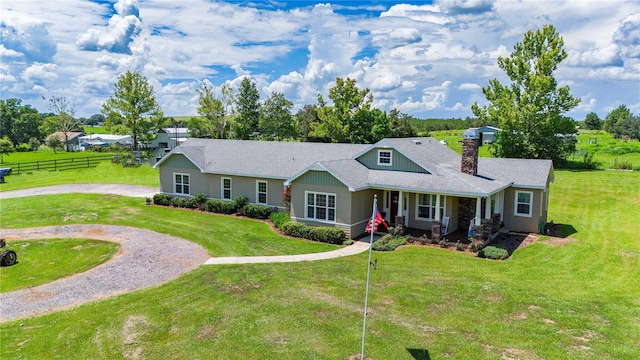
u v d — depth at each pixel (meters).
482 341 11.08
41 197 33.53
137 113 67.44
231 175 28.94
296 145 30.42
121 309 13.52
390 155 23.84
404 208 23.38
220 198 29.62
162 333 11.86
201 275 16.52
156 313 13.12
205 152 32.19
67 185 39.56
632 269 17.11
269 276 16.23
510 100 46.16
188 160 30.67
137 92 67.00
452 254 19.03
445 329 11.75
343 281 15.55
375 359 10.30
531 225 23.05
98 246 20.88
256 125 70.56
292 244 21.09
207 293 14.63
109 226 24.80
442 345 10.89
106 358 10.63
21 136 107.94
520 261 18.05
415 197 23.08
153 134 73.06
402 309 13.05
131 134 68.50
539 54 45.09
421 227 23.03
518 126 45.53
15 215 27.73
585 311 12.91
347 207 21.77
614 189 34.56
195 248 20.39
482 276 16.08
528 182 22.72
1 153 68.25
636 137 81.06
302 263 17.89
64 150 89.75
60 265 18.23
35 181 42.03
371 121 58.59
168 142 86.12
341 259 18.45
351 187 21.20
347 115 56.69
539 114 45.06
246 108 69.81
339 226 22.12
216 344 11.16
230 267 17.42
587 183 37.31
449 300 13.72
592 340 11.10
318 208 22.91
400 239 20.98
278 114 68.56
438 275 16.17
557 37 44.19
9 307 13.95
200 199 29.47
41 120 116.75
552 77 43.66
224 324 12.27
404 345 10.91
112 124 68.19
